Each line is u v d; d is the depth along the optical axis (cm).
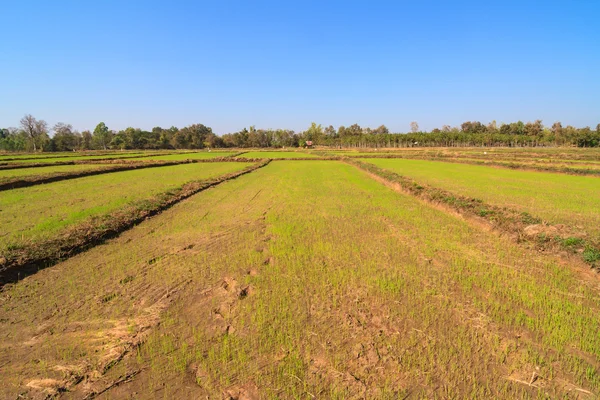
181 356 516
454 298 694
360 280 778
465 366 491
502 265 877
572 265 873
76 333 579
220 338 558
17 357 518
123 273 835
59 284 772
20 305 674
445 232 1196
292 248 1012
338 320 610
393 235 1156
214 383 459
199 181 2608
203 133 15362
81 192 2067
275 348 531
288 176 3216
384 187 2416
